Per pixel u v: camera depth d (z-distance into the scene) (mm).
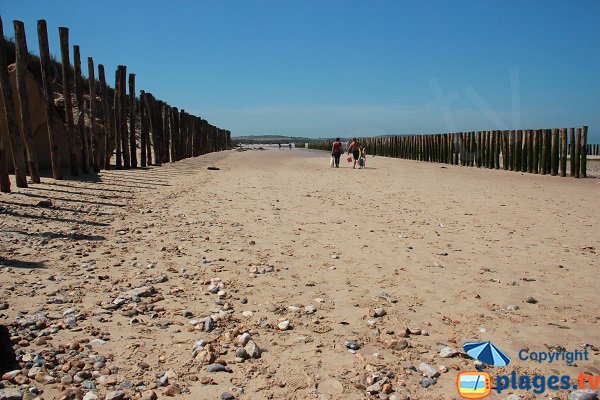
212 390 3064
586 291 5090
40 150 14945
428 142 33281
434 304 4680
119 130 19547
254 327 4078
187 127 36188
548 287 5223
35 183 12023
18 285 4848
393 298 4797
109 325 4020
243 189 14398
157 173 19094
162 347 3650
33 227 7375
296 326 4109
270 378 3232
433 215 9906
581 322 4234
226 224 8586
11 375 3070
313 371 3338
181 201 11336
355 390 3098
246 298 4777
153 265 5828
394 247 7043
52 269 5457
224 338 3820
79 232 7391
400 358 3539
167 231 7812
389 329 4055
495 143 25062
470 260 6332
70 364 3256
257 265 5984
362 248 6969
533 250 6891
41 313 4172
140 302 4578
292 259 6301
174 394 2990
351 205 11281
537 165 21812
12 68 13469
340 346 3736
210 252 6570
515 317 4344
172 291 4922
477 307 4594
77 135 16672
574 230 8367
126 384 3076
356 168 25500
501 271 5828
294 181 17500
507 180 18328
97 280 5172
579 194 13602
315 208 10750
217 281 5289
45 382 3049
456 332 4008
